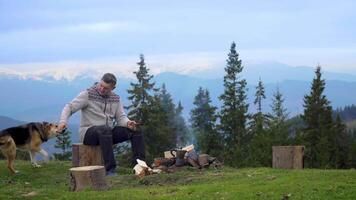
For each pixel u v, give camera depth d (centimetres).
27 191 1034
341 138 5753
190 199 885
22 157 2475
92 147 1262
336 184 939
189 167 1289
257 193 900
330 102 5797
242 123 6016
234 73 6225
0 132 1415
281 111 6172
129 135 1266
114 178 1191
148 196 922
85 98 1278
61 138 5350
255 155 4716
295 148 1291
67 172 1415
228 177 1129
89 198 909
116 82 1299
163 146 4941
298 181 995
